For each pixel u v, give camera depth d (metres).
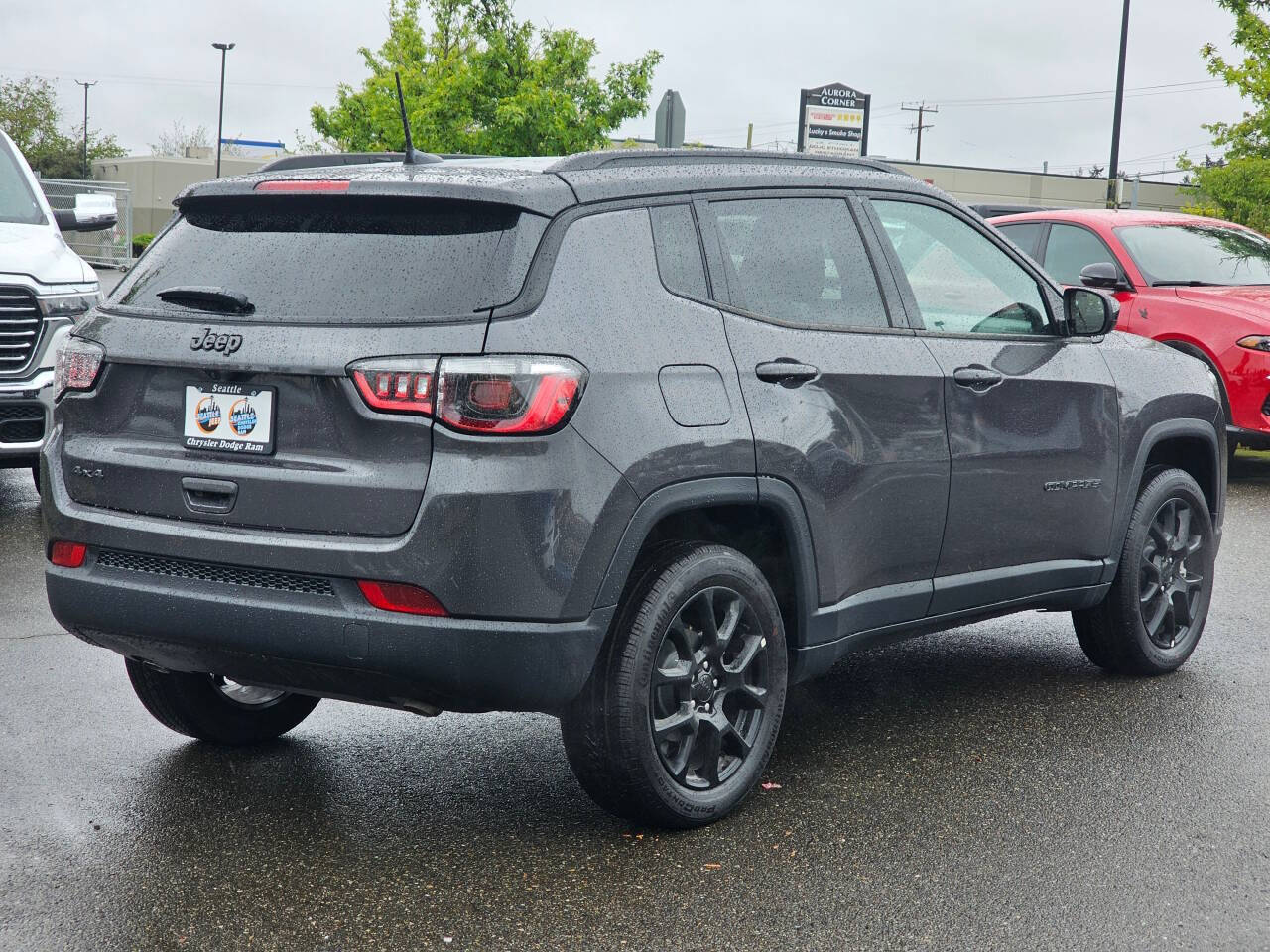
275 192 3.62
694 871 3.51
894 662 5.59
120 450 3.65
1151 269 10.44
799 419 3.89
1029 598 4.81
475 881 3.43
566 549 3.32
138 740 4.45
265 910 3.25
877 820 3.87
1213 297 10.12
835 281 4.18
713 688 3.79
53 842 3.62
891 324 4.30
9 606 6.02
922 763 4.36
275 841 3.66
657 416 3.51
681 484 3.56
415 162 3.85
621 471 3.42
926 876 3.50
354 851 3.61
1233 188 19.83
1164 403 5.25
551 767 4.29
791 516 3.88
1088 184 58.91
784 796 4.05
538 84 24.77
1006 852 3.66
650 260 3.68
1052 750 4.50
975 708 4.96
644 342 3.55
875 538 4.19
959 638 6.02
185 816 3.82
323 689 3.47
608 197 3.64
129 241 27.62
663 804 3.66
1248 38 19.36
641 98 25.16
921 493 4.30
